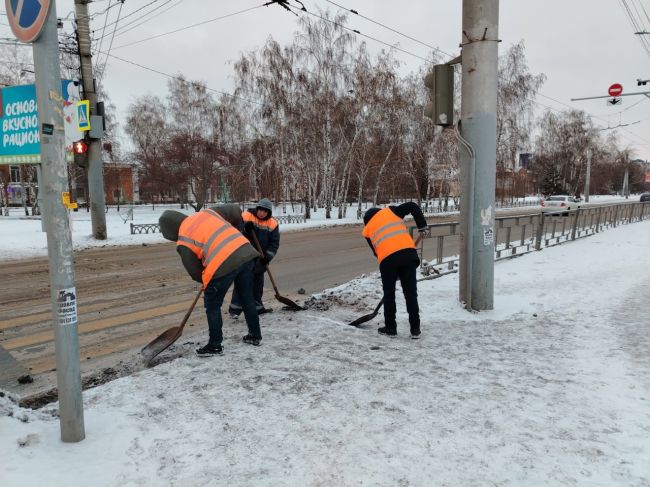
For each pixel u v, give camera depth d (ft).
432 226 27.66
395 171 104.22
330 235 62.75
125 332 18.30
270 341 15.64
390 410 10.40
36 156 48.70
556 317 18.28
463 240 19.81
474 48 18.98
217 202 123.44
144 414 10.27
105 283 28.35
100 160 51.75
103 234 52.49
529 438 9.18
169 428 9.66
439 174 117.19
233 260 13.83
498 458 8.50
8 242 47.88
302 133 92.22
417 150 106.01
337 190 104.12
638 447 8.81
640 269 28.09
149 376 12.48
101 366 14.65
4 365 14.88
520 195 206.90
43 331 18.60
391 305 16.22
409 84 105.19
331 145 93.91
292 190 111.96
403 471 8.13
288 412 10.35
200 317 20.54
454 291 23.29
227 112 122.93
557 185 209.87
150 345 14.55
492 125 19.24
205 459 8.55
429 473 8.07
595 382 11.80
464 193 19.63
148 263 36.70
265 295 25.29
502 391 11.35
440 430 9.50
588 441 9.05
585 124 213.46
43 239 50.29
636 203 74.64
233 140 121.70
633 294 21.49
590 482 7.80
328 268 34.32
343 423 9.82
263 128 98.37
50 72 8.11
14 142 49.80
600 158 259.19
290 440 9.18
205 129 132.57
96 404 10.78
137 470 8.21
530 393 11.21
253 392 11.41
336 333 16.56
